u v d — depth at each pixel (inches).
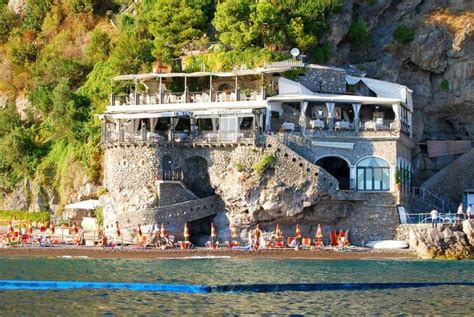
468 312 3314.5
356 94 6501.0
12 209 6904.5
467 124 7106.3
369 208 5994.1
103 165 6520.7
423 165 6929.1
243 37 6427.2
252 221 5920.3
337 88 6407.5
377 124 6053.2
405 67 6993.1
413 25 6963.6
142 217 5846.5
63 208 6604.3
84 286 3762.3
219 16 6525.6
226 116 6102.4
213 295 3599.9
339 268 4798.2
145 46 6825.8
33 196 6835.6
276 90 6259.8
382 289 3836.1
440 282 4020.7
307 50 6619.1
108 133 6117.1
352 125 6072.8
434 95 7003.0
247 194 5895.7
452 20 6953.7
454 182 6732.3
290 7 6648.6
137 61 6727.4
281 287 3774.6
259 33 6461.6
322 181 5871.1
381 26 7057.1
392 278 4301.2
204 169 6141.7
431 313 3292.3
